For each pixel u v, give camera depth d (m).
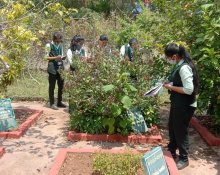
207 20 5.96
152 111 6.82
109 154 4.91
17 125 6.97
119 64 6.61
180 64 5.11
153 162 4.12
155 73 7.04
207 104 6.69
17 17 6.58
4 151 5.77
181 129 5.23
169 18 7.14
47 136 6.63
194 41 6.48
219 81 6.10
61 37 8.38
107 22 16.22
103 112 6.29
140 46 7.84
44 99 9.45
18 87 10.26
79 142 6.30
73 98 6.56
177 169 4.93
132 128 6.45
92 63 6.58
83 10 18.75
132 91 6.50
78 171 4.82
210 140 6.23
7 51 6.29
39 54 9.09
